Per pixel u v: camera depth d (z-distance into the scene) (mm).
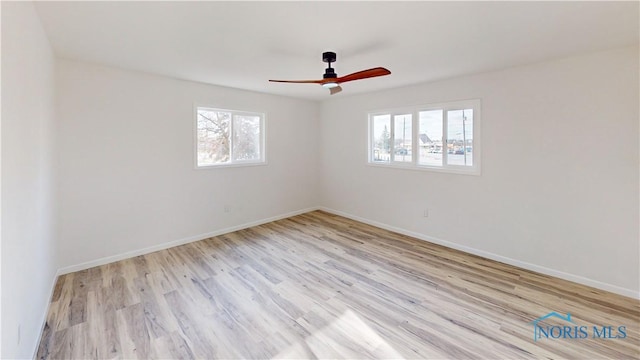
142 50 2713
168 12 1963
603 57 2676
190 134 4008
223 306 2492
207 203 4273
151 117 3623
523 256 3266
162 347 1992
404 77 3695
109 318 2307
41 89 2203
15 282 1500
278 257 3566
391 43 2508
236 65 3184
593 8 1892
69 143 3045
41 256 2199
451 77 3691
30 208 1851
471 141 3695
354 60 2975
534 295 2670
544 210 3096
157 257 3549
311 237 4328
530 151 3152
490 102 3424
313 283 2902
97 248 3287
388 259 3506
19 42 1594
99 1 1812
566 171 2932
